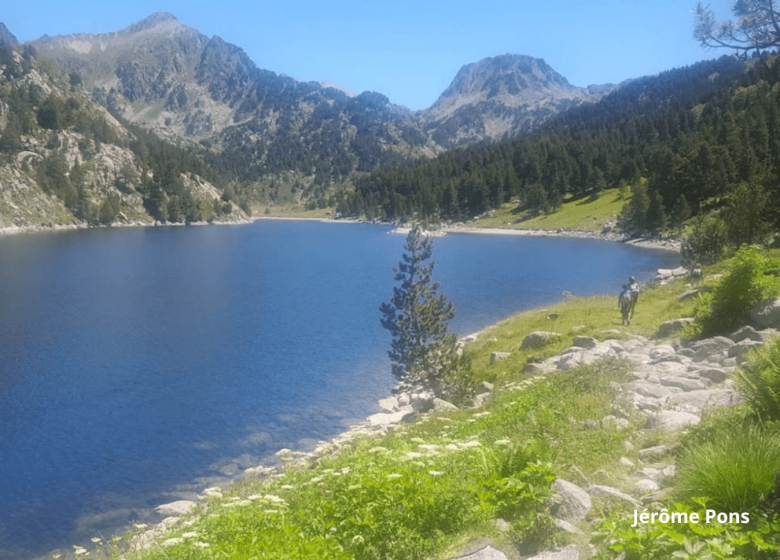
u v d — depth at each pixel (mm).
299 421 27375
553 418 12055
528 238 171000
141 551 10820
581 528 6848
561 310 44156
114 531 17938
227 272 95875
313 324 51500
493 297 63844
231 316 55750
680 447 9297
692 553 4680
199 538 9062
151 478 21656
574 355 22469
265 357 39812
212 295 70188
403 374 26094
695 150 148875
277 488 12148
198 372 36250
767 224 47812
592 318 35625
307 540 6648
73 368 37469
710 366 15961
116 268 101688
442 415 17359
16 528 18281
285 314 56719
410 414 25328
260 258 121688
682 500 6680
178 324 52094
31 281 83688
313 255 129250
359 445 15031
